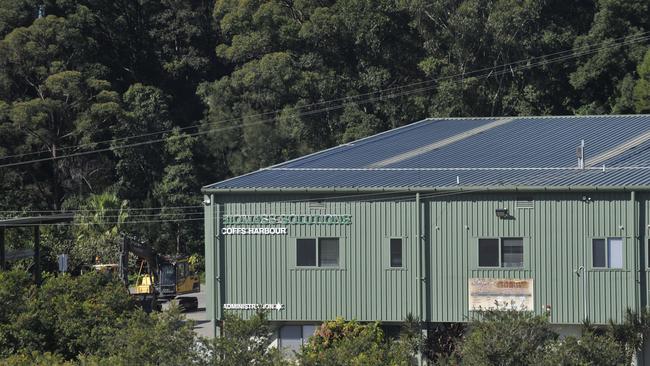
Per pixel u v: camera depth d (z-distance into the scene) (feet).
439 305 458.09
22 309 410.52
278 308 466.70
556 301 451.53
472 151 516.73
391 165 499.10
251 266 468.75
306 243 466.70
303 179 479.41
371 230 462.19
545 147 515.91
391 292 460.96
